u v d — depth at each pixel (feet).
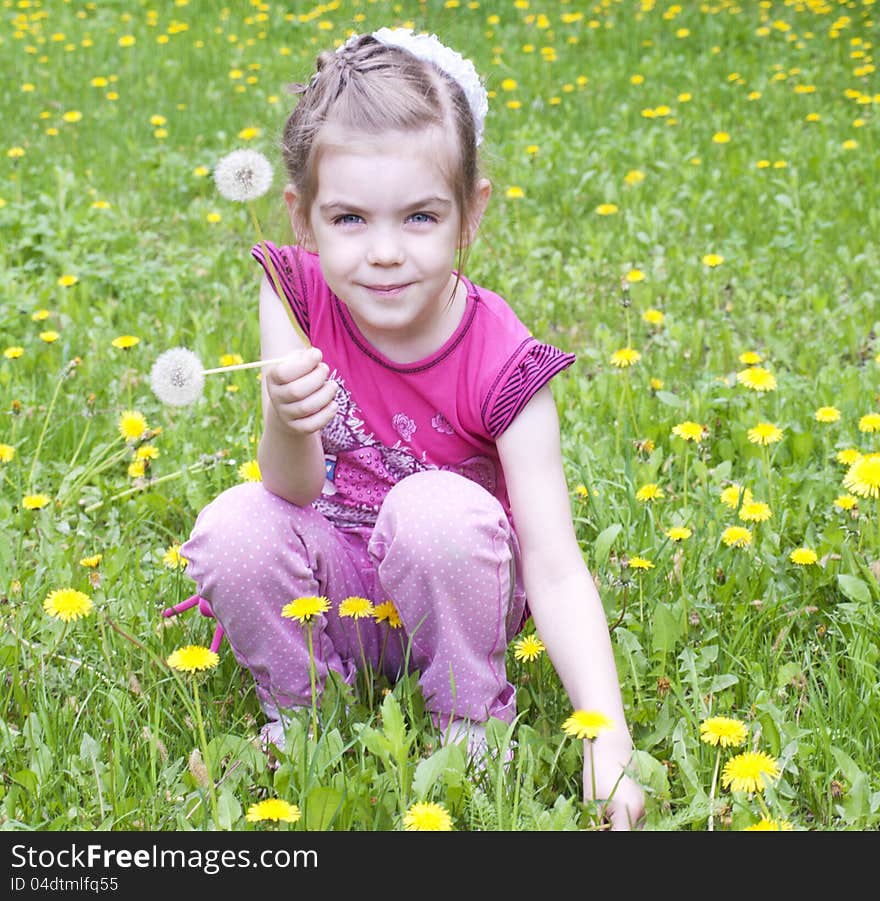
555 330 13.43
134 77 26.22
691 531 8.36
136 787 6.29
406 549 6.27
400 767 5.90
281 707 6.79
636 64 26.50
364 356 6.77
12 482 9.60
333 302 6.85
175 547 8.20
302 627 6.70
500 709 6.68
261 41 29.43
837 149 19.57
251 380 11.57
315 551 6.64
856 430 10.36
